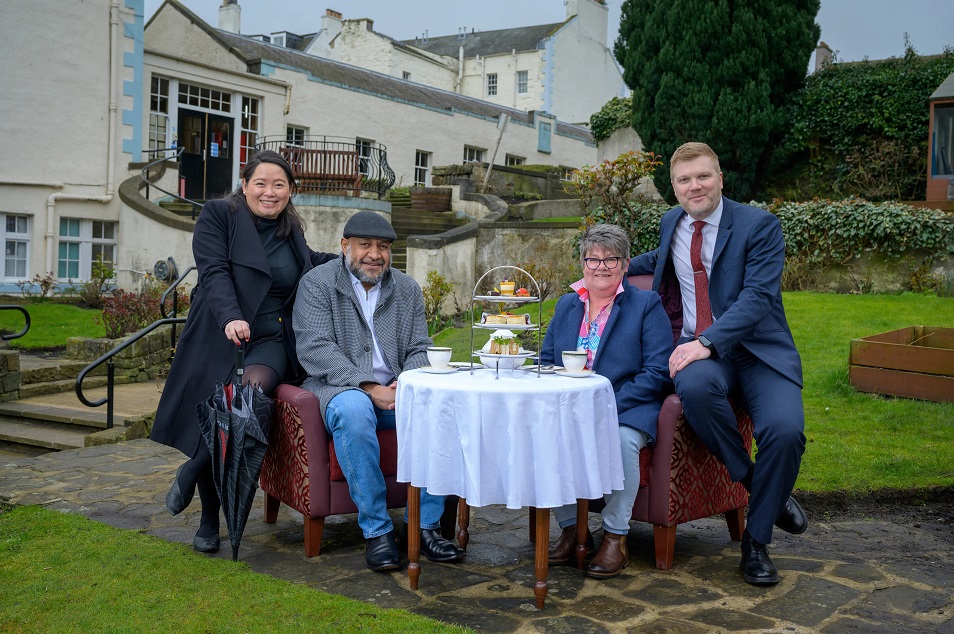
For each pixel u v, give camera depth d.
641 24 13.11
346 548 3.56
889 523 3.91
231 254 3.54
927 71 12.52
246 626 2.63
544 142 24.50
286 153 12.94
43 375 7.50
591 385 2.95
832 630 2.66
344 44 29.05
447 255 11.42
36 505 4.08
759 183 13.43
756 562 3.11
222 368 3.49
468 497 2.81
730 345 3.23
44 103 12.99
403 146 19.97
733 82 12.35
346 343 3.61
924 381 5.88
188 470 3.48
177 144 15.28
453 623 2.71
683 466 3.24
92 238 13.74
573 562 3.39
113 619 2.68
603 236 3.49
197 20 17.81
